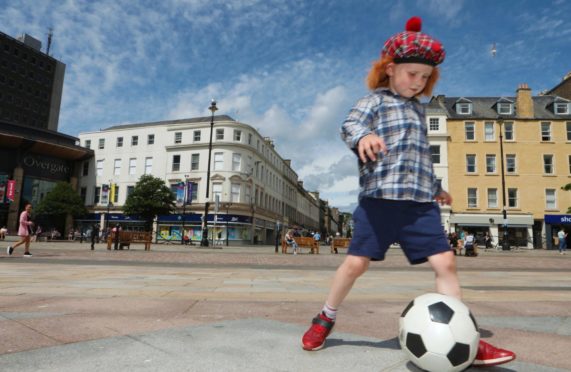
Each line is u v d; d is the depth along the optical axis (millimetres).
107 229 42719
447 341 1851
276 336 2621
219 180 43281
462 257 20422
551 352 2467
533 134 34531
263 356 2184
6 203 45188
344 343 2498
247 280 7168
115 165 49281
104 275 7496
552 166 34094
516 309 4203
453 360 1851
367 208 2193
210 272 8906
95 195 49906
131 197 40656
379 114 2240
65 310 3658
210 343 2430
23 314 3424
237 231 43344
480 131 34781
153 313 3559
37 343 2438
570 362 2262
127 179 48000
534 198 33688
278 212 60094
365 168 2227
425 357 1894
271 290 5605
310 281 7148
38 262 10625
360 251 2195
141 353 2213
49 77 65125
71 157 50500
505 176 34094
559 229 33406
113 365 2006
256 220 47406
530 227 33125
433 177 2242
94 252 16828
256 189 48156
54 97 65562
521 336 2889
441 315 1914
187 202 40406
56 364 2014
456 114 35875
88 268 9109
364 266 2225
